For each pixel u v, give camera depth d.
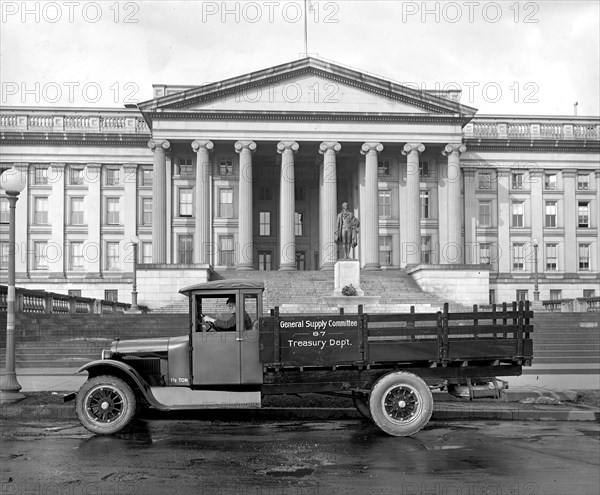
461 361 12.62
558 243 69.75
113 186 67.25
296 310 45.12
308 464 9.95
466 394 12.84
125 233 66.69
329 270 58.56
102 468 9.66
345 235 45.09
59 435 12.24
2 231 66.25
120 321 33.94
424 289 55.25
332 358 12.30
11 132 66.12
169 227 64.31
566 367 24.92
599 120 70.56
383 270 61.72
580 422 14.27
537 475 9.39
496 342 12.62
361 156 64.75
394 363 12.62
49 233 66.31
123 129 68.19
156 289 54.06
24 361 25.84
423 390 12.25
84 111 68.06
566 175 70.25
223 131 60.41
